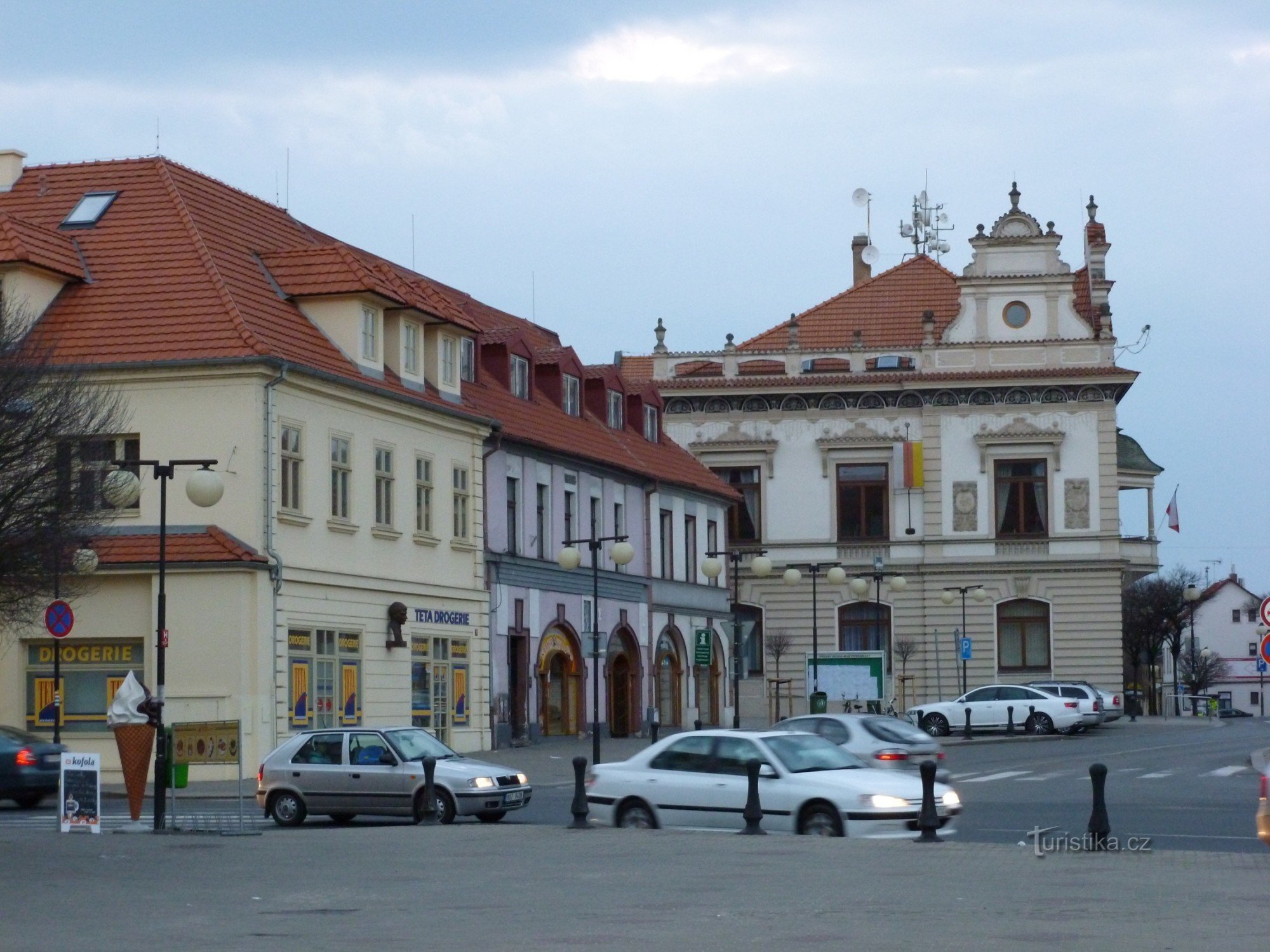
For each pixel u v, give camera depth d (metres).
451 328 47.97
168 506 38.06
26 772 31.25
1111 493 72.38
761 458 74.88
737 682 55.75
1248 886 16.86
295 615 38.94
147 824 26.70
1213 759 45.22
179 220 40.72
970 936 13.54
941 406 73.50
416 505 45.31
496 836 23.00
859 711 66.25
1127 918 14.57
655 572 61.69
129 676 27.06
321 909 15.70
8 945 13.47
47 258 38.59
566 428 56.50
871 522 74.19
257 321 39.38
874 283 77.19
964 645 67.88
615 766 24.42
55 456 29.20
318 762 27.20
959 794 32.91
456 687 46.91
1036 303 73.44
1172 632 117.50
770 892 16.50
